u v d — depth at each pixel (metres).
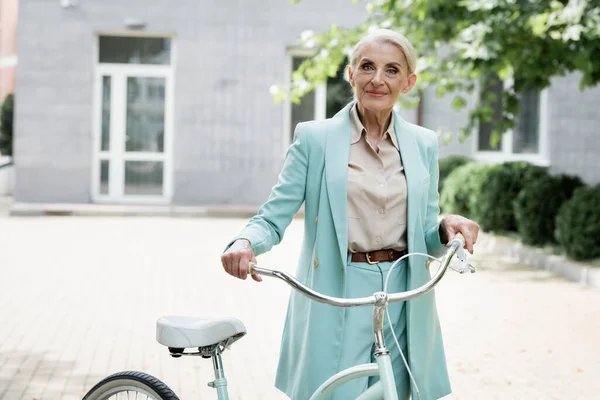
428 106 19.56
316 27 19.72
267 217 3.47
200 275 11.10
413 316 3.48
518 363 6.77
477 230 3.43
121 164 19.53
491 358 6.93
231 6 19.56
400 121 3.56
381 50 3.41
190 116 19.59
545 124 19.44
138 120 19.56
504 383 6.19
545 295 9.92
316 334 3.44
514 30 10.21
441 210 16.52
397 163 3.50
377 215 3.45
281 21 19.67
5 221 17.08
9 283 10.26
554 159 19.36
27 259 12.17
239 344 7.30
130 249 13.36
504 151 19.58
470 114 12.25
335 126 3.53
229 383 6.05
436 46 12.07
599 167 19.36
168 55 19.61
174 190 19.59
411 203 3.46
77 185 19.39
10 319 8.24
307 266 3.54
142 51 19.56
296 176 3.51
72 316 8.43
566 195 13.27
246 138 19.70
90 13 19.23
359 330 3.45
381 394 2.93
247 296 9.68
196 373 6.33
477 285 10.62
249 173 19.73
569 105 19.33
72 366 6.53
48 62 19.23
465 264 2.90
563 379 6.32
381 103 3.42
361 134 3.50
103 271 11.25
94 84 19.42
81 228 16.03
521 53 10.81
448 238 3.44
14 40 27.89
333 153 3.48
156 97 19.59
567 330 8.02
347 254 3.46
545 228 13.16
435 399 3.63
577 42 10.04
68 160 19.36
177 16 19.44
